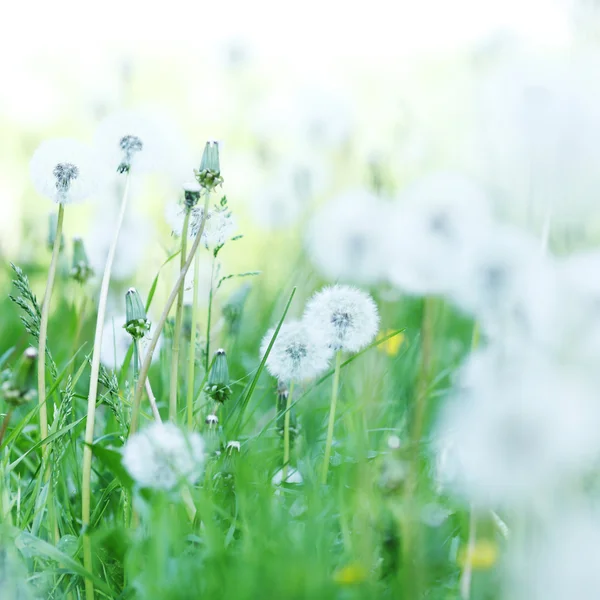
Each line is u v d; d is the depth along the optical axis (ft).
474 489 4.69
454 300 4.98
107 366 5.66
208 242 5.37
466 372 4.92
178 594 4.77
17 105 12.78
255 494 5.19
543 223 5.27
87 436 5.08
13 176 10.12
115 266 6.13
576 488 4.74
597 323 4.77
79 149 5.18
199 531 5.05
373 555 4.96
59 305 6.64
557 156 5.21
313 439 5.76
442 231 4.86
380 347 5.62
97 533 5.00
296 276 6.66
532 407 4.61
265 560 4.80
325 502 5.12
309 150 8.53
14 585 4.88
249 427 5.77
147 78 14.28
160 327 5.11
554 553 4.70
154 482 4.92
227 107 12.53
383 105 11.96
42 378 5.19
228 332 5.98
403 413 5.71
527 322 4.82
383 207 5.09
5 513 5.06
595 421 4.62
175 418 5.21
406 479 4.86
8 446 5.30
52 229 6.19
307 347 5.32
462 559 4.96
